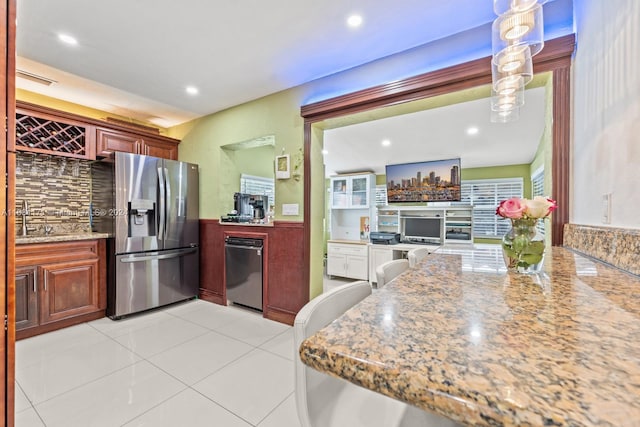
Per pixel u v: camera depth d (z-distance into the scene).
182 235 3.36
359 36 2.01
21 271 2.36
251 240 3.07
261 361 2.03
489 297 0.69
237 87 2.80
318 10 1.75
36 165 2.80
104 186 2.95
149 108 3.31
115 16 1.79
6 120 0.93
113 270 2.81
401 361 0.38
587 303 0.64
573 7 1.63
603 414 0.27
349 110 2.40
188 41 2.05
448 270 1.09
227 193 3.50
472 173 5.16
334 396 0.74
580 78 1.48
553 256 1.28
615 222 1.09
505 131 3.27
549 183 1.74
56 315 2.54
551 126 1.68
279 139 2.90
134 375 1.83
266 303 2.91
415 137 3.55
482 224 5.04
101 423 1.41
